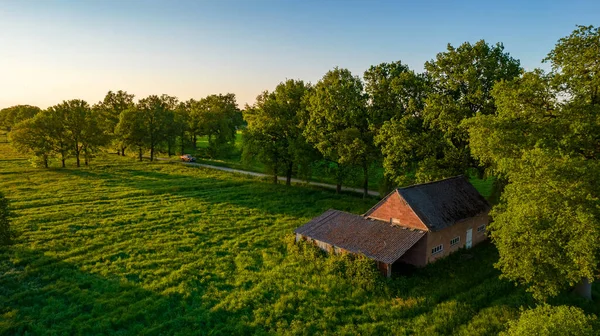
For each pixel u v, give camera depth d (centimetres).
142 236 3428
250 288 2417
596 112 2014
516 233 2022
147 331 1908
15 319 1998
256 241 3300
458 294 2259
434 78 3662
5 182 5766
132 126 8350
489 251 3067
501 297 2222
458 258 2900
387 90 4303
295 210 4388
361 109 4588
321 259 2819
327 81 4903
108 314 2073
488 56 3406
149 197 4953
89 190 5306
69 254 2955
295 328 1939
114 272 2645
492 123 2262
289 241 3189
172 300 2259
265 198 4978
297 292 2333
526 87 2245
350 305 2186
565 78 2152
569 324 1391
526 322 1481
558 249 1884
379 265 2544
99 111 9806
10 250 3009
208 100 10481
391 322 1989
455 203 3133
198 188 5600
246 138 5950
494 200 3700
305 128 5178
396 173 4000
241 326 1955
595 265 1741
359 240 2795
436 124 3572
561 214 1812
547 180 1845
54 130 7281
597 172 1742
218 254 3030
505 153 2238
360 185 5950
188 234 3491
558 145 1994
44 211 4169
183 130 9456
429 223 2733
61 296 2283
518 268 2011
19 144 7050
